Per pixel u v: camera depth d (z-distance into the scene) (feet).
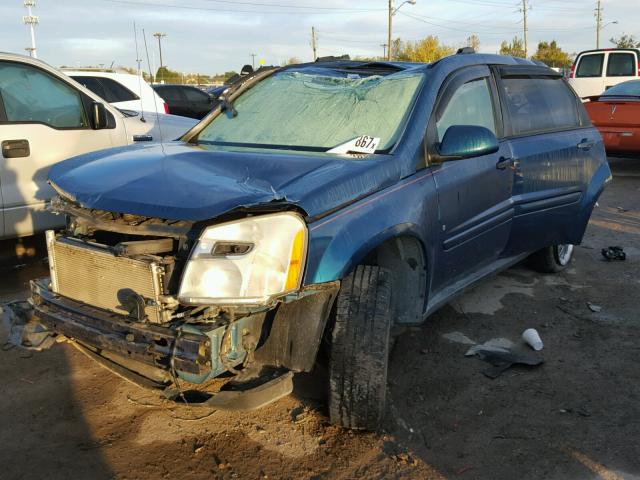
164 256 8.22
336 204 8.87
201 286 7.69
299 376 11.27
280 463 8.91
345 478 8.63
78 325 8.47
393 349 12.59
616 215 24.89
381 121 11.15
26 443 9.27
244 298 7.65
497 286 16.44
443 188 11.00
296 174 9.07
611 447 9.33
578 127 16.60
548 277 17.28
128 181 8.87
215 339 7.71
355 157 10.28
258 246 7.78
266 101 12.92
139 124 20.27
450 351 12.57
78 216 9.01
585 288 16.40
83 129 18.38
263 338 8.80
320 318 8.83
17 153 16.58
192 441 9.42
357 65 13.82
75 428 9.69
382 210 9.54
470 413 10.29
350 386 9.04
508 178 13.28
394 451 9.21
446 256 11.46
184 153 10.27
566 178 15.38
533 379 11.46
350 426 9.39
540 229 14.92
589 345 12.92
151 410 10.27
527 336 12.84
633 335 13.42
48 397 10.61
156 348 7.71
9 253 18.76
